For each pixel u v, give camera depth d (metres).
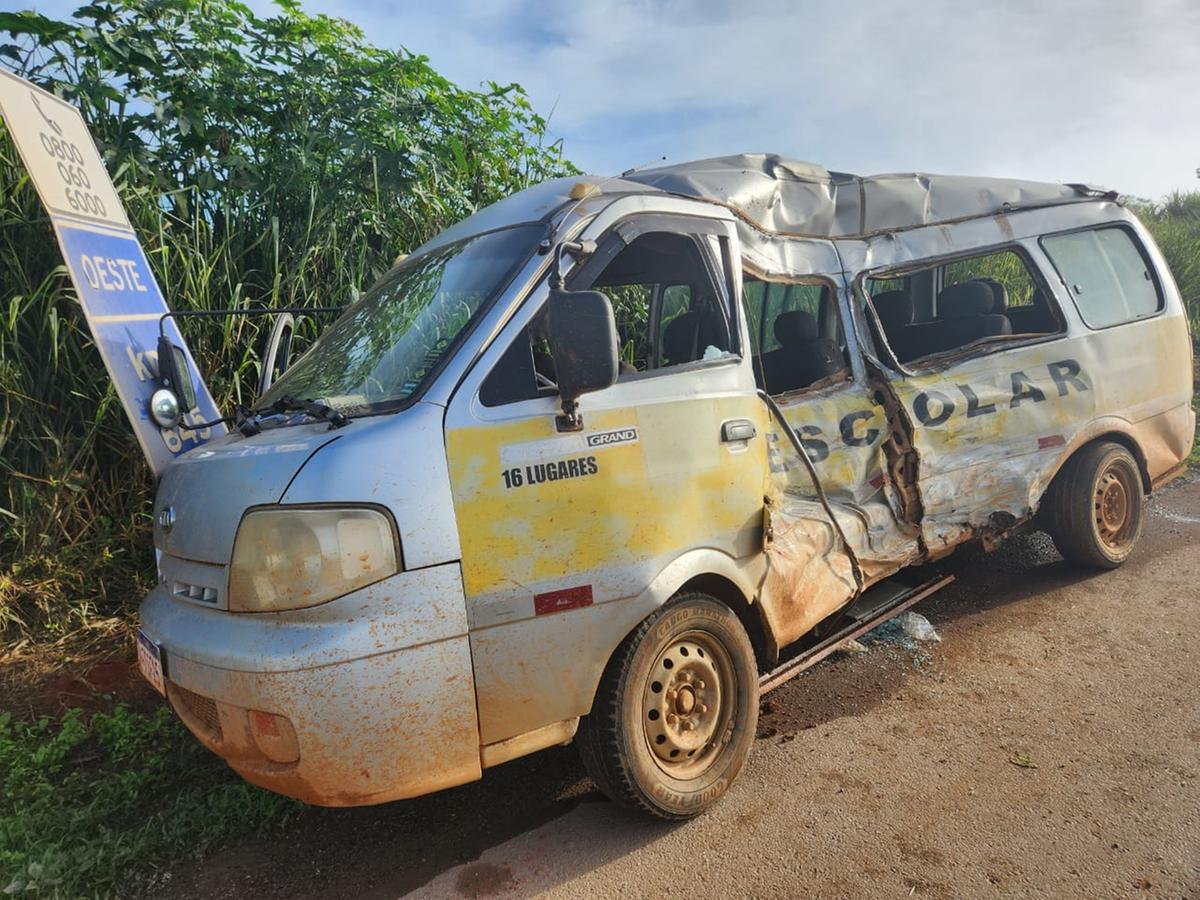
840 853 2.96
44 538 4.86
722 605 3.30
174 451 4.21
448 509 2.65
